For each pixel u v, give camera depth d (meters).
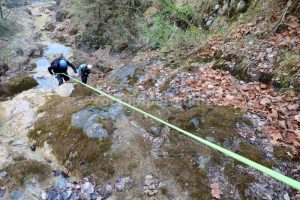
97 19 14.38
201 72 5.80
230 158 3.51
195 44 7.31
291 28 5.35
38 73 11.91
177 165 3.45
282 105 4.29
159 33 8.62
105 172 3.48
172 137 3.82
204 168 3.40
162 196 3.18
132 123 4.02
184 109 4.52
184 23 8.78
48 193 3.34
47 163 3.74
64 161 3.71
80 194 3.31
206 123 4.04
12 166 3.60
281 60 5.00
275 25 5.60
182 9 8.47
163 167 3.45
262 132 3.89
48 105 4.84
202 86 5.25
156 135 3.86
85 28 15.21
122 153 3.62
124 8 13.24
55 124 4.24
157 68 6.85
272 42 5.39
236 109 4.36
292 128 3.88
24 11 18.67
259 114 4.21
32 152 3.98
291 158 3.53
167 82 5.77
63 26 16.94
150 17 11.14
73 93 5.71
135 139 3.79
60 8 20.33
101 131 3.87
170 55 7.37
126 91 5.80
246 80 5.18
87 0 13.48
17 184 3.41
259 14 6.16
